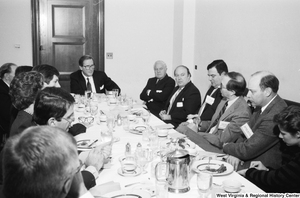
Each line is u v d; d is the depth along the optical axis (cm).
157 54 681
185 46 625
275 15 398
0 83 379
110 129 284
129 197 157
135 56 675
